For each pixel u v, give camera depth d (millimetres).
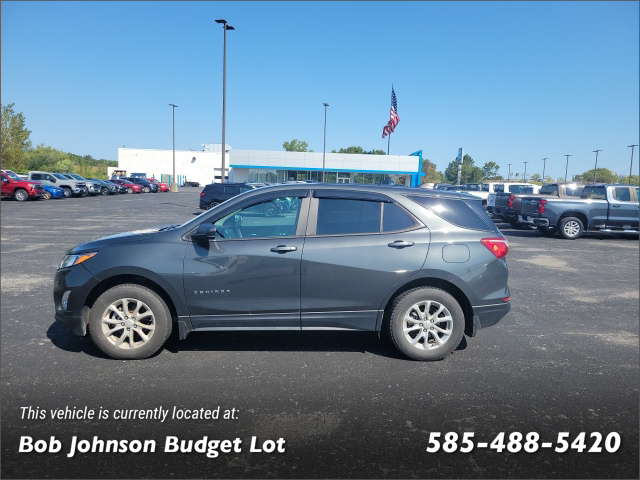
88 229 16109
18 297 7070
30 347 4957
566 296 7648
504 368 4574
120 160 86312
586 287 8336
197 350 4930
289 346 5094
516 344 5281
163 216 21750
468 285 4652
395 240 4645
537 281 8812
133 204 30812
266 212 4738
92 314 4535
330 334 5512
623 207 15312
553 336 5586
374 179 58906
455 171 127938
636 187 15438
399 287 4648
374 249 4613
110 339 4586
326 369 4484
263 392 3986
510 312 6645
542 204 15562
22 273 8836
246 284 4562
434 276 4625
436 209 4812
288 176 58219
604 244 14555
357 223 4727
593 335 5641
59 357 4688
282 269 4555
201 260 4539
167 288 4523
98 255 4562
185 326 4625
